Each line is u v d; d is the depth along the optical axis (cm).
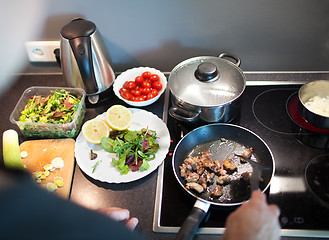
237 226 60
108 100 123
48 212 26
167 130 109
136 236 32
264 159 100
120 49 128
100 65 114
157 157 103
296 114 112
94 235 28
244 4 112
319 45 121
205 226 87
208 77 105
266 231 59
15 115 114
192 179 95
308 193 91
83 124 111
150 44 125
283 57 126
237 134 106
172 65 132
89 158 104
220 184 94
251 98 119
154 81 123
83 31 107
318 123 103
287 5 111
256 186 92
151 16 117
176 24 119
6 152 103
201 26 119
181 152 104
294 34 119
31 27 121
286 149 103
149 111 119
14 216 25
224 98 102
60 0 114
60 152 107
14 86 132
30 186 26
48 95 121
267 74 128
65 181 99
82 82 116
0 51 127
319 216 86
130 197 96
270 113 113
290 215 87
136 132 105
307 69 129
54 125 108
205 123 109
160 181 98
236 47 124
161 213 91
